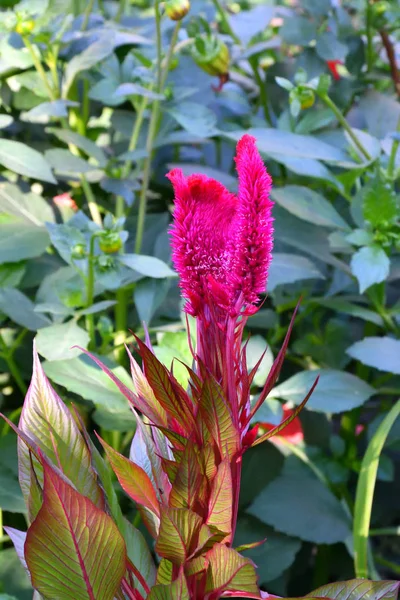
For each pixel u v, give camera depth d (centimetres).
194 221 55
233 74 170
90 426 134
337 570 147
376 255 111
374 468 98
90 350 114
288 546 126
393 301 155
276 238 132
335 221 123
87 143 123
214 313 58
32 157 111
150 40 136
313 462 136
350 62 158
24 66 124
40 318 113
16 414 124
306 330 154
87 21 129
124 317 129
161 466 67
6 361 131
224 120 162
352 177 124
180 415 61
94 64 122
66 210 140
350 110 163
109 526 60
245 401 60
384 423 100
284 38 148
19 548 69
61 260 133
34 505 63
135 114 145
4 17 115
